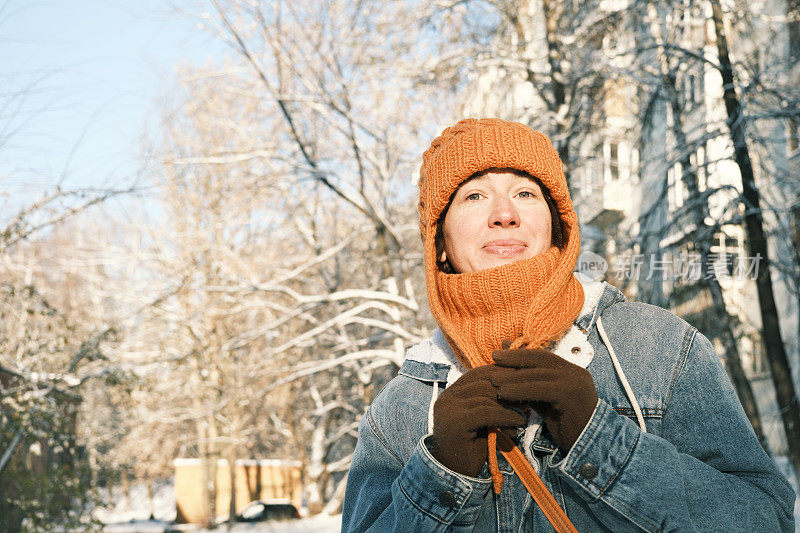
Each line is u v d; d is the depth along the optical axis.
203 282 18.06
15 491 9.67
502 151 1.34
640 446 1.12
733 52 11.02
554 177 1.35
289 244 22.19
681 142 10.13
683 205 9.88
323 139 17.09
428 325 19.08
